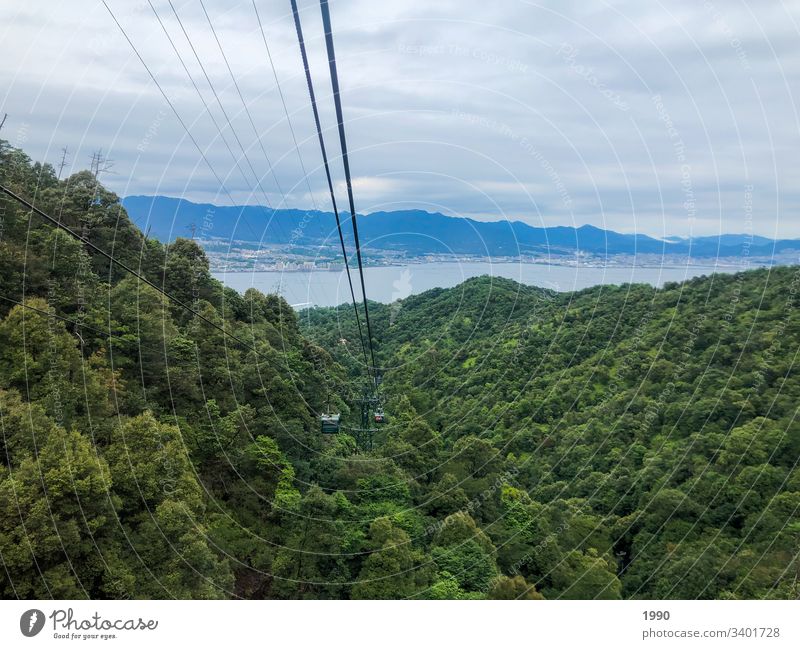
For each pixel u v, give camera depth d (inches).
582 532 1227.2
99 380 1057.5
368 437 2016.5
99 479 808.3
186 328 1547.7
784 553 952.9
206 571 912.9
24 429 797.9
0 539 689.0
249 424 1445.6
